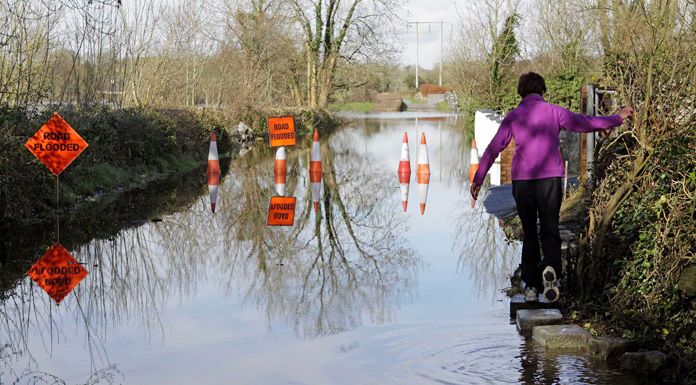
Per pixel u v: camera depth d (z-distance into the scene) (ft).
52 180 47.19
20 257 34.73
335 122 179.93
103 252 36.17
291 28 162.30
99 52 67.51
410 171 71.36
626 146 25.09
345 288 29.50
